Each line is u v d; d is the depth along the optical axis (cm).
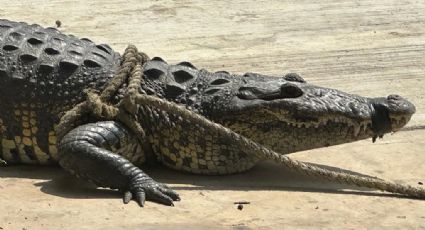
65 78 849
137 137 838
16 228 690
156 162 870
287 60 1177
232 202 771
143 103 827
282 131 841
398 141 954
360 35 1284
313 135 843
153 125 843
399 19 1353
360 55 1207
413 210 774
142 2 1380
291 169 821
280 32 1283
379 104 846
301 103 829
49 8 1334
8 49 866
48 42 881
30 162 864
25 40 879
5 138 856
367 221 741
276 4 1400
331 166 882
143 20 1302
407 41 1266
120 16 1312
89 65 860
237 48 1215
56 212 725
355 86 1104
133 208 745
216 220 725
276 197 791
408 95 1084
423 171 877
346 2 1419
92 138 800
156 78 862
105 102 833
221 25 1301
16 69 852
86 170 791
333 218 744
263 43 1239
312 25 1316
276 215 744
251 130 842
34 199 757
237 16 1340
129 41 1216
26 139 852
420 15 1373
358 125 840
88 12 1323
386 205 784
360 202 788
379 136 862
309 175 821
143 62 891
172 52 1184
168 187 782
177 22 1303
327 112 829
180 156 850
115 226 699
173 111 826
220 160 844
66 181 818
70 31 1239
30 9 1324
